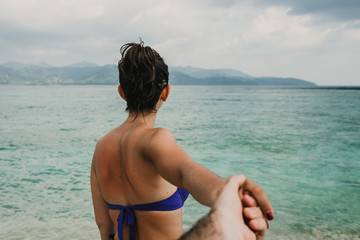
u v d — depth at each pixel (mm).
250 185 515
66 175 7652
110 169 1259
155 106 1240
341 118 24375
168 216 1167
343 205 5605
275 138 14258
